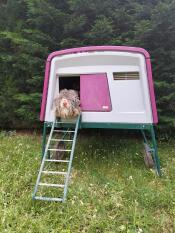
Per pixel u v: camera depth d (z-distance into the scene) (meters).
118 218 1.03
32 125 2.22
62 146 1.63
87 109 1.44
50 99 1.48
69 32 2.01
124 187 1.26
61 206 1.08
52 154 1.58
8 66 2.23
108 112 1.43
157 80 1.95
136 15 1.97
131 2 2.06
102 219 1.01
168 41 1.93
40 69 2.06
